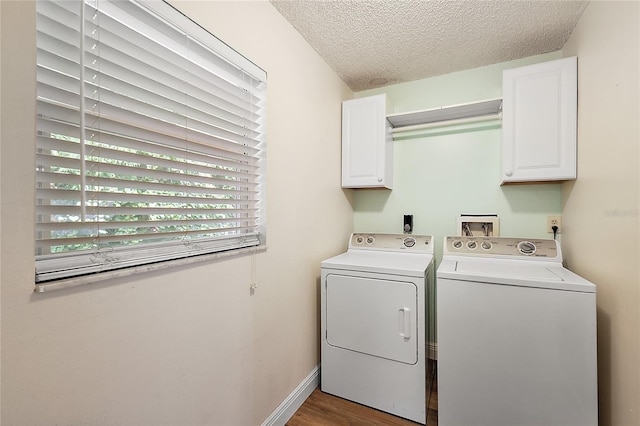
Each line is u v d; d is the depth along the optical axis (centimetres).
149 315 93
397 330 164
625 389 114
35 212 68
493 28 167
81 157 77
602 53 131
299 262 175
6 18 63
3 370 63
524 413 133
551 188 195
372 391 171
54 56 73
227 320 123
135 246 93
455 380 145
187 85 107
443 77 226
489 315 140
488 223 211
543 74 169
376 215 250
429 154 231
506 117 178
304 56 178
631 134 108
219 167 124
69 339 73
